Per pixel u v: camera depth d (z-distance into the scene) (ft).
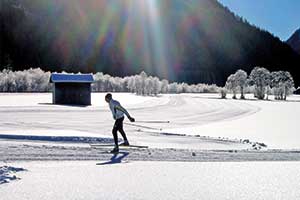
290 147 55.67
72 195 20.57
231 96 383.86
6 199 19.48
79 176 25.76
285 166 31.12
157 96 336.70
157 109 167.12
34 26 622.95
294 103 259.60
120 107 41.96
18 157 33.60
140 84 376.27
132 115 131.54
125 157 35.91
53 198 19.86
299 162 33.88
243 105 223.10
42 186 22.54
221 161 35.06
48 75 368.48
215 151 44.11
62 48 617.21
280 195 21.11
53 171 27.35
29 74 365.81
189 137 66.85
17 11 620.90
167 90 479.82
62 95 177.27
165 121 110.22
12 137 52.75
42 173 26.53
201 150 44.86
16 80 359.66
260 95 359.05
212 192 21.74
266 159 37.65
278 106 216.74
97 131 74.33
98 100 219.00
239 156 39.68
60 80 175.42
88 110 138.82
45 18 655.35
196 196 20.80
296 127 94.58
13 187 22.16
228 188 22.76
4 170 26.81
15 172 26.63
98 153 38.01
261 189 22.50
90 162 32.17
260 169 29.40
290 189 22.59
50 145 44.34
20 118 101.55
